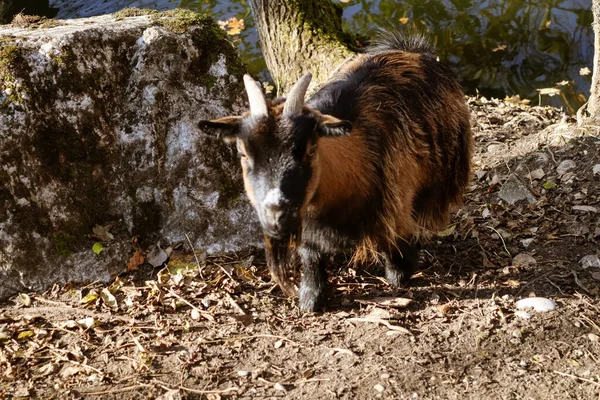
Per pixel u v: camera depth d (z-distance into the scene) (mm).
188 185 2494
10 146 2332
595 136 2879
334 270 2477
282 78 3646
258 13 3658
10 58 2344
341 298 2369
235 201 2527
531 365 2121
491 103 3645
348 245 2266
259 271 2467
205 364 2137
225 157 2516
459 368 2115
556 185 2750
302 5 3568
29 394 2059
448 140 2430
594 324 2223
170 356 2158
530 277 2408
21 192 2348
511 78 4223
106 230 2441
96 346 2186
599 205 2631
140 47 2459
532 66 4305
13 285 2340
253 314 2297
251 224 2533
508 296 2334
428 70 2424
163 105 2475
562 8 4762
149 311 2295
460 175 2516
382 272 2482
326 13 3658
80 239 2408
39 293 2354
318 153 2076
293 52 3559
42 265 2361
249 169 2053
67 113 2395
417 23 4688
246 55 4387
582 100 3973
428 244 2598
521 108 3508
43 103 2369
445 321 2262
